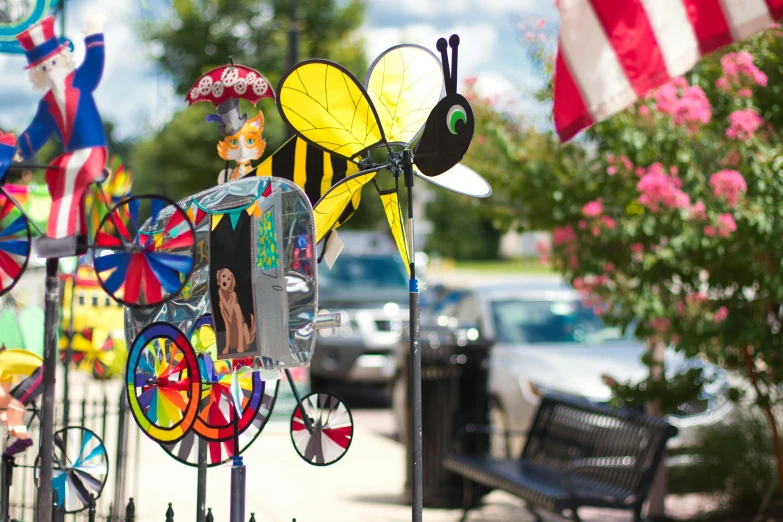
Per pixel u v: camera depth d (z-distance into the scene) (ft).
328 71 11.12
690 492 22.58
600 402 23.66
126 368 11.02
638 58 11.64
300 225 10.55
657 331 20.36
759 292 19.61
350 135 11.57
